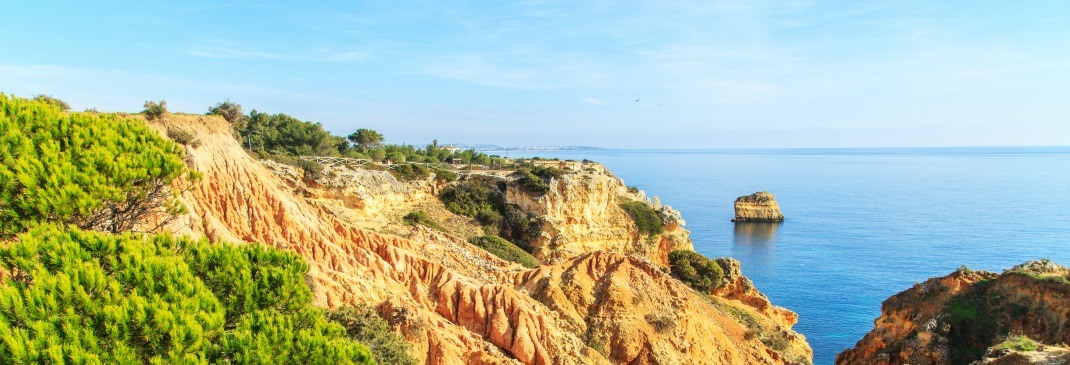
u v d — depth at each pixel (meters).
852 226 165.38
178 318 17.27
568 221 95.19
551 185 95.12
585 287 43.75
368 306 32.34
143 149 27.16
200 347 17.47
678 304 44.03
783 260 122.31
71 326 15.94
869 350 55.31
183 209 27.39
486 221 92.00
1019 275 47.12
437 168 103.44
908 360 47.41
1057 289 44.00
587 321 41.59
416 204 91.00
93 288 17.64
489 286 37.44
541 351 34.41
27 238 19.03
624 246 99.69
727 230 160.62
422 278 38.75
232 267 21.48
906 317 53.19
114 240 20.25
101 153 24.38
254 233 35.50
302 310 22.17
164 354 16.75
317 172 75.12
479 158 159.38
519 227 92.31
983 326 46.16
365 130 136.38
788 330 61.31
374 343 28.80
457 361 31.27
